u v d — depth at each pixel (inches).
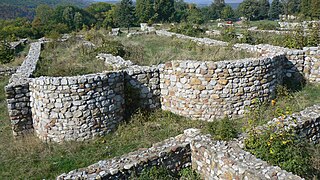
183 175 246.7
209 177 232.7
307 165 215.5
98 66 510.0
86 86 303.0
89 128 312.5
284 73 426.3
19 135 335.6
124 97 350.6
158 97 371.6
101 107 315.6
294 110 324.2
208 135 254.5
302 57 423.2
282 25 1178.6
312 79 423.8
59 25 1658.5
